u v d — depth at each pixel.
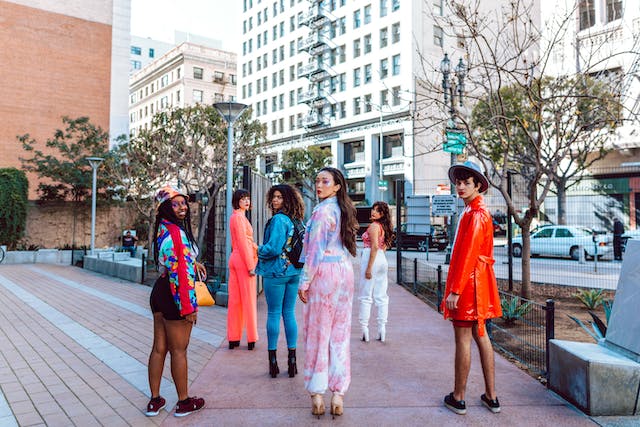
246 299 5.46
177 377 3.51
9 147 28.06
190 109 23.53
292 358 4.45
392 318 7.42
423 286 9.70
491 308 3.58
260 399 3.85
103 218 26.38
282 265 4.36
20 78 28.58
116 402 3.85
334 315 3.57
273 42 58.91
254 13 62.31
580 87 10.57
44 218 24.95
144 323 7.22
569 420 3.43
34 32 29.12
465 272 3.44
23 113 28.58
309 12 51.66
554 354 4.04
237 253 5.49
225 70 69.75
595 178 11.63
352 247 3.65
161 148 21.98
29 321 7.40
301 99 53.66
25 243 21.92
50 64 29.58
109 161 21.91
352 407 3.68
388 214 5.95
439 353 5.32
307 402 3.79
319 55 51.91
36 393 4.07
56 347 5.73
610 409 3.52
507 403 3.78
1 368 4.85
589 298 8.15
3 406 3.76
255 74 62.25
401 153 43.66
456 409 3.56
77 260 19.20
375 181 45.72
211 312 8.00
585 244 18.34
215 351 5.41
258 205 9.58
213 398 3.88
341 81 49.19
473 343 5.84
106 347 5.72
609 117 9.01
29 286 12.04
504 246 24.61
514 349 5.48
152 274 14.15
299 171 43.94
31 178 28.06
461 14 8.63
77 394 4.04
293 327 4.47
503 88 16.91
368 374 4.53
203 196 14.44
